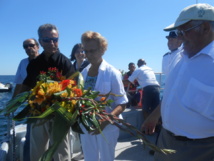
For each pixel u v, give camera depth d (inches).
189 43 69.9
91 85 93.4
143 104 176.7
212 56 64.7
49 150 58.9
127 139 172.7
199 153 68.6
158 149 66.1
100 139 89.7
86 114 67.5
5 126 230.2
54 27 99.5
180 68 74.0
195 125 67.1
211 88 63.3
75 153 149.3
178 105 71.0
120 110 87.8
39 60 101.8
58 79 86.7
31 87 105.2
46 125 91.9
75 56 162.1
